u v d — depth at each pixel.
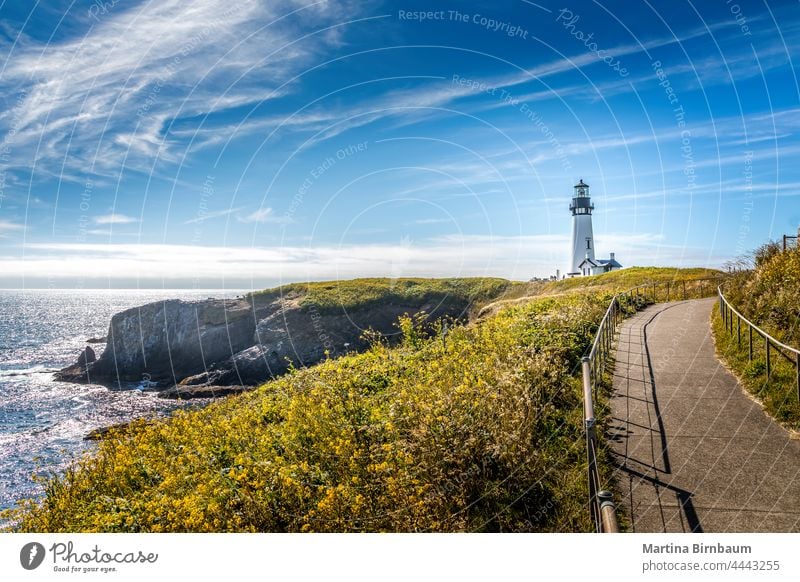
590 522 5.54
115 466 7.72
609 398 9.45
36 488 15.23
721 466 6.58
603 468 6.67
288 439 7.80
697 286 30.56
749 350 10.55
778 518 5.42
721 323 15.52
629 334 15.86
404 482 5.81
